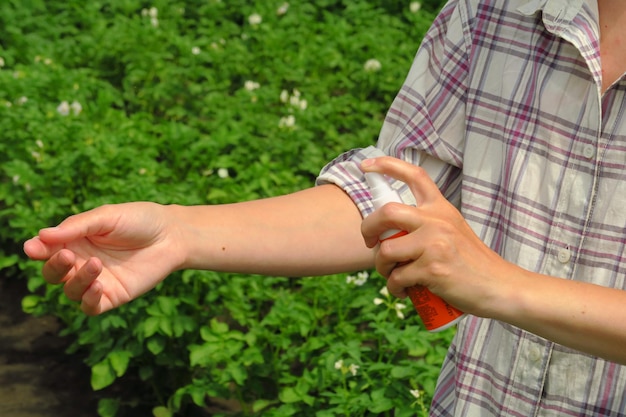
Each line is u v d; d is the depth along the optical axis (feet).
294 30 27.66
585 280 6.00
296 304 15.37
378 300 15.65
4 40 26.61
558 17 6.02
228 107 23.25
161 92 24.35
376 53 26.76
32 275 18.02
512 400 6.27
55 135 20.22
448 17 6.84
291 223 6.64
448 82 6.70
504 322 5.76
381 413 14.78
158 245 6.38
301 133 21.99
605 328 5.29
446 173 6.83
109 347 15.69
